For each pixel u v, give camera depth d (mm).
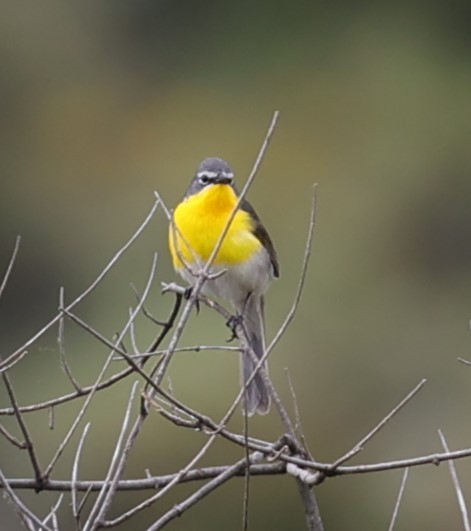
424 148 20656
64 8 21828
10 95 21078
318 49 22547
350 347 16781
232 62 22578
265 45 22734
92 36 22047
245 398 5879
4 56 21234
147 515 12367
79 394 6207
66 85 21484
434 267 19516
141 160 20531
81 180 20109
